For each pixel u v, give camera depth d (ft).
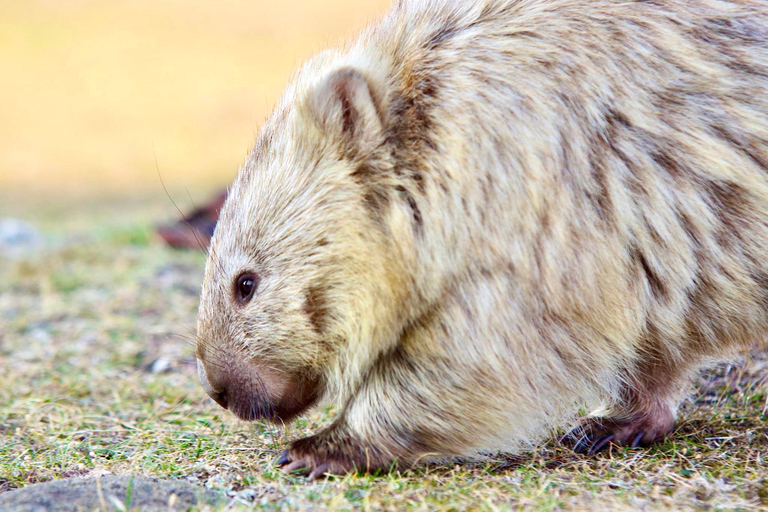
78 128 157.89
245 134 155.84
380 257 24.49
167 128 158.10
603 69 24.91
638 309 24.99
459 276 23.91
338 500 22.86
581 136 24.39
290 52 196.75
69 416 33.53
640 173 24.58
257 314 25.89
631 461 25.95
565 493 23.32
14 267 65.10
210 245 27.35
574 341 24.53
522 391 24.34
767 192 25.07
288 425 28.68
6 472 26.96
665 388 27.99
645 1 26.20
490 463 26.37
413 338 24.56
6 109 165.58
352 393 25.57
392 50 26.43
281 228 25.57
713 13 26.27
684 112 24.95
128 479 23.76
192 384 38.04
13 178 129.08
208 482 25.22
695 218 24.85
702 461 25.67
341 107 24.97
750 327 26.27
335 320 25.16
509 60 24.94
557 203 24.02
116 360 42.42
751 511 21.83
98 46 199.62
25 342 46.34
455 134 24.22
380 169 24.64
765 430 28.35
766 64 25.72
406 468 25.36
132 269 62.75
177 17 218.79
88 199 111.75
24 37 201.98
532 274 23.86
